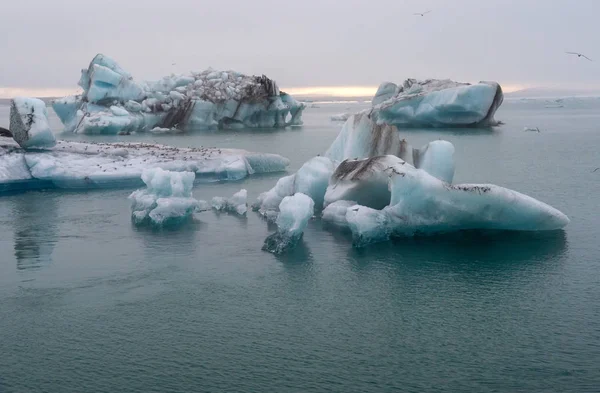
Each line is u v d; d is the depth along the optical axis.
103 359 9.83
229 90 54.59
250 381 9.19
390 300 11.93
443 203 15.36
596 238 15.48
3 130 25.67
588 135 46.28
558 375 9.23
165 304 11.82
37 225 17.25
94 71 49.19
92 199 20.45
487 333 10.54
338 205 17.08
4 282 12.94
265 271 13.53
